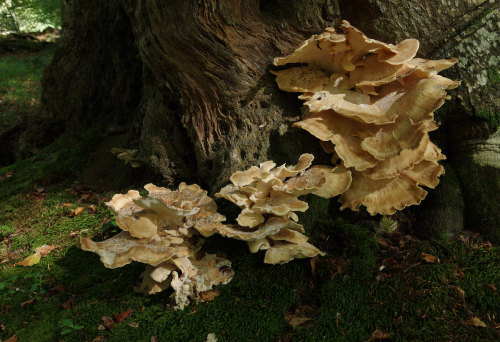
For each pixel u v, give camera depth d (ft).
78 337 4.51
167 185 6.21
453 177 5.11
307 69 4.88
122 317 4.62
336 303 4.50
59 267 5.46
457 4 4.72
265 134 5.08
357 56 4.66
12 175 7.72
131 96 8.25
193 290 4.54
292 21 4.92
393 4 4.75
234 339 4.35
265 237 4.51
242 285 4.67
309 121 4.52
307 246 4.53
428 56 4.94
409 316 4.37
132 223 4.44
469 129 4.99
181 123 5.79
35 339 4.54
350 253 4.79
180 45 5.12
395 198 4.66
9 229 6.26
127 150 6.81
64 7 9.56
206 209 4.70
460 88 4.84
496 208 4.88
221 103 5.30
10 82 16.07
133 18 5.98
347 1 4.86
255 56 5.06
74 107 9.30
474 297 4.42
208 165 5.55
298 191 4.38
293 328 4.38
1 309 4.94
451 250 4.79
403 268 4.66
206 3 4.73
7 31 26.22
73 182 7.29
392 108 4.45
